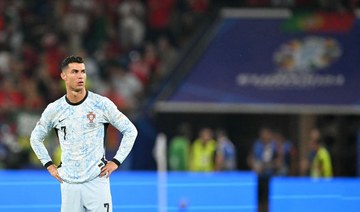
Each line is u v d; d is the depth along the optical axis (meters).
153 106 63.66
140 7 72.81
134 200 40.38
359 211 39.94
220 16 62.25
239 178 40.84
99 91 66.19
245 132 68.56
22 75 68.81
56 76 68.44
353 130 66.38
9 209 39.78
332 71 61.59
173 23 72.44
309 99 61.19
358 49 61.75
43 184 40.12
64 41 71.69
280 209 39.31
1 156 58.97
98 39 72.12
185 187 40.75
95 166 27.17
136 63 67.94
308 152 62.25
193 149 61.59
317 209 39.69
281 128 67.88
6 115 60.41
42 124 27.61
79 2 73.12
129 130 27.44
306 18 62.06
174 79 61.53
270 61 61.66
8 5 74.06
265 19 62.00
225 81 61.44
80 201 27.28
